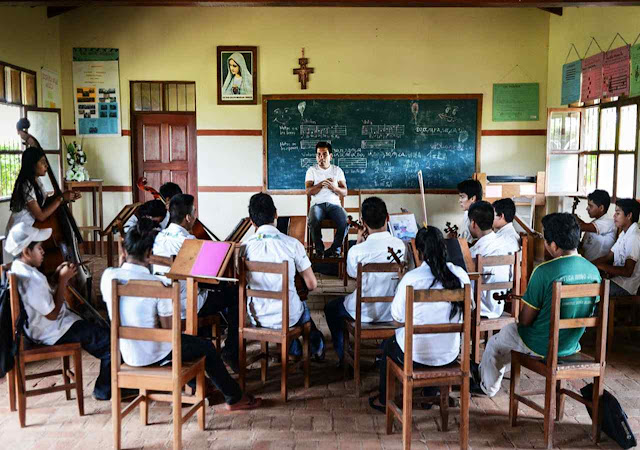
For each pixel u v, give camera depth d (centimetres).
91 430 306
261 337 340
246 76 775
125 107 775
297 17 771
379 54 779
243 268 337
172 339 272
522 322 303
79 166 745
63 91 771
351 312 373
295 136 787
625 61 590
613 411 287
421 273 287
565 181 715
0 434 302
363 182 798
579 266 291
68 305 363
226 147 787
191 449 287
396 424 316
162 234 367
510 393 312
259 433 304
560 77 745
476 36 777
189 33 769
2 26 611
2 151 608
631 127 589
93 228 750
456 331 278
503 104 786
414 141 792
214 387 344
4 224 609
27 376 334
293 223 498
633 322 471
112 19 762
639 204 436
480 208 389
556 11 748
